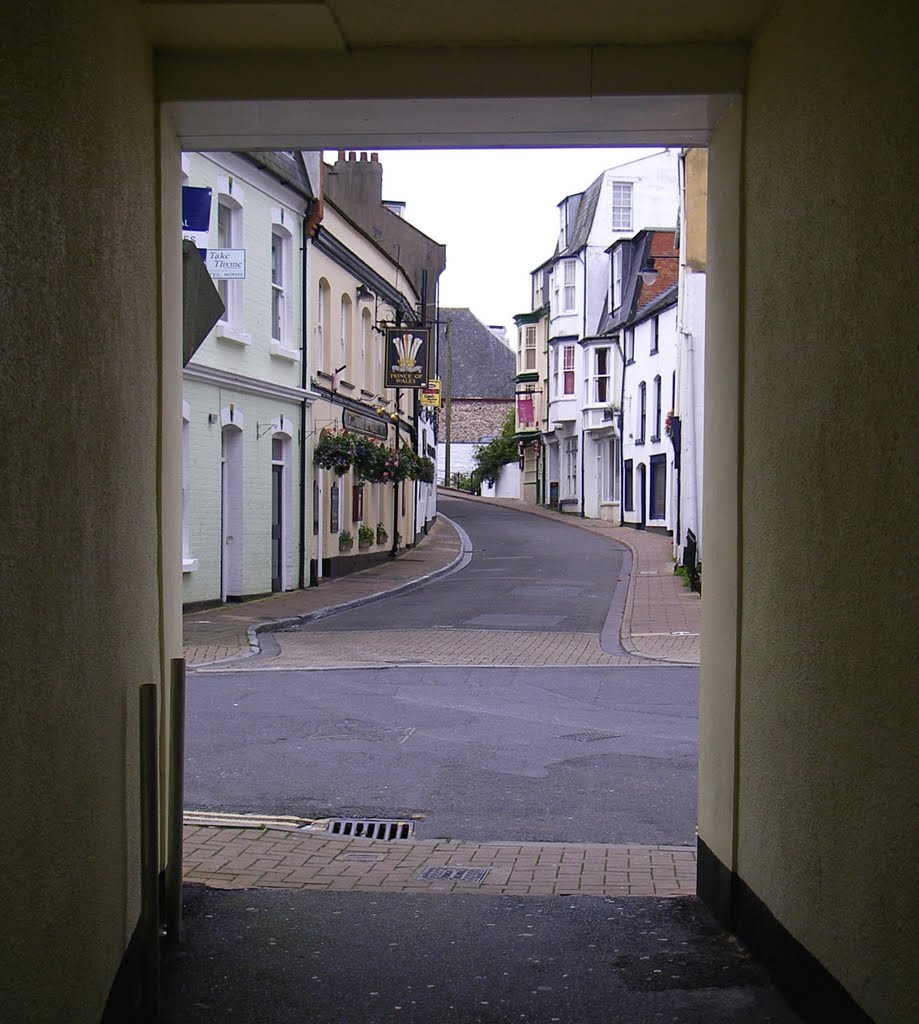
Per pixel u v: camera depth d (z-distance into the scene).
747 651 4.70
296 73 4.88
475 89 4.90
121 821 3.93
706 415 5.46
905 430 3.02
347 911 5.37
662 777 8.30
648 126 5.32
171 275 4.96
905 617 3.02
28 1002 2.83
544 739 9.50
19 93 2.76
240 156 19.30
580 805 7.58
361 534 27.11
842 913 3.57
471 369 91.56
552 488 54.12
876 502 3.24
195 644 15.06
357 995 4.39
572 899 5.54
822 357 3.74
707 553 5.43
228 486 19.84
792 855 4.11
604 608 19.89
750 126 4.75
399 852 6.51
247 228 19.80
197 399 18.23
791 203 4.12
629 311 41.75
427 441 40.84
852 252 3.45
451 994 4.40
